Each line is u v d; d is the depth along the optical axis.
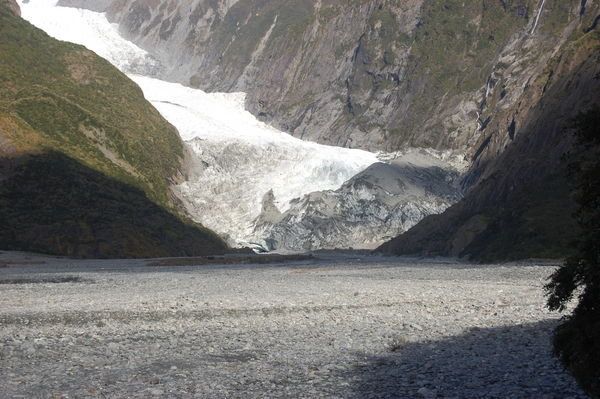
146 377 19.23
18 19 162.12
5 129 115.31
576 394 16.66
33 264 81.00
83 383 18.62
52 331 28.17
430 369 20.02
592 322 14.55
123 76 171.62
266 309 34.16
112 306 35.62
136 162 139.12
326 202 180.50
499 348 23.30
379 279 55.22
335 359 21.88
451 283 49.03
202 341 25.55
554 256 64.75
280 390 17.70
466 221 109.38
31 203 106.06
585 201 14.66
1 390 17.77
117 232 107.94
